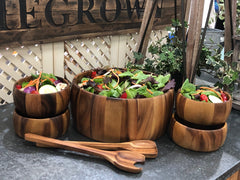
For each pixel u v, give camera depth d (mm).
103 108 931
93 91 1029
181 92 1028
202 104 939
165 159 950
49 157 921
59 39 1249
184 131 985
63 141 946
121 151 923
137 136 970
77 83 1104
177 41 1442
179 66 1398
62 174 845
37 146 969
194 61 1216
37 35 1177
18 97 928
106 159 904
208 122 965
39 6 1141
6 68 1202
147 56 1731
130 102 911
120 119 932
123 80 1108
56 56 1315
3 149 945
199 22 1167
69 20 1248
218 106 938
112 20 1398
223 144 1065
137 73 1150
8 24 1081
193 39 1199
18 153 930
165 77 1105
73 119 1069
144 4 1515
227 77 1303
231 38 1348
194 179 862
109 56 1532
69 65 1392
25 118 952
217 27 2123
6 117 1154
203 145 979
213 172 902
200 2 1145
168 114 1035
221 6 1638
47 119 952
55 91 984
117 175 857
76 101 1009
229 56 1351
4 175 824
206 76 1735
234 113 1318
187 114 978
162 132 1051
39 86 1010
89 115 976
